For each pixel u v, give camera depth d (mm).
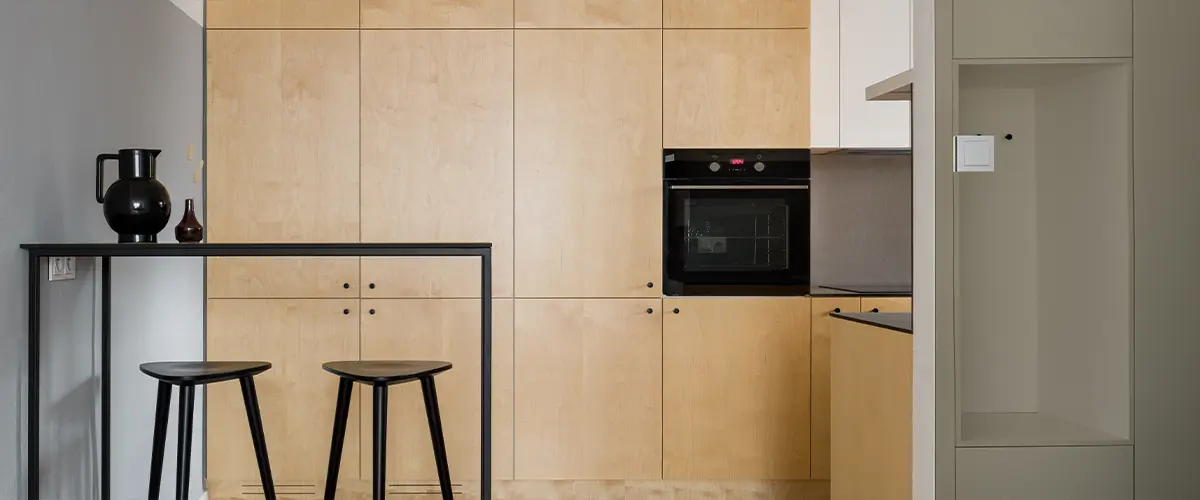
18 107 2338
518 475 3645
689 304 3652
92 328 2760
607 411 3648
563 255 3633
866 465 2713
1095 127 2316
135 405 3053
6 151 2285
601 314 3643
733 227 3660
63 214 2580
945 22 2221
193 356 3523
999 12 2225
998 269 2500
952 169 2213
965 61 2221
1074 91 2377
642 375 3650
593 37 3627
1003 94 2500
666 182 3650
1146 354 2244
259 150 3594
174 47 3334
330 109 3598
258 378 3605
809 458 3672
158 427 2584
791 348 3666
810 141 3689
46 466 2498
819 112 3717
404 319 3621
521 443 3646
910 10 3738
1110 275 2287
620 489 3689
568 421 3648
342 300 3611
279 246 2408
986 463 2230
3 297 2281
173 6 3322
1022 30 2227
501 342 3631
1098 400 2332
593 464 3652
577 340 3639
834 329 3020
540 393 3641
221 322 3602
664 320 3650
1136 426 2244
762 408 3664
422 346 3625
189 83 3471
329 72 3596
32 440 2361
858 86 3723
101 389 2818
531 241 3631
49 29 2492
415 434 3639
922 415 2279
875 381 2637
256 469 3615
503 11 3623
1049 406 2480
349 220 3607
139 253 2395
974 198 2494
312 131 3596
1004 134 2502
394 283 3619
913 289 2344
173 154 3316
